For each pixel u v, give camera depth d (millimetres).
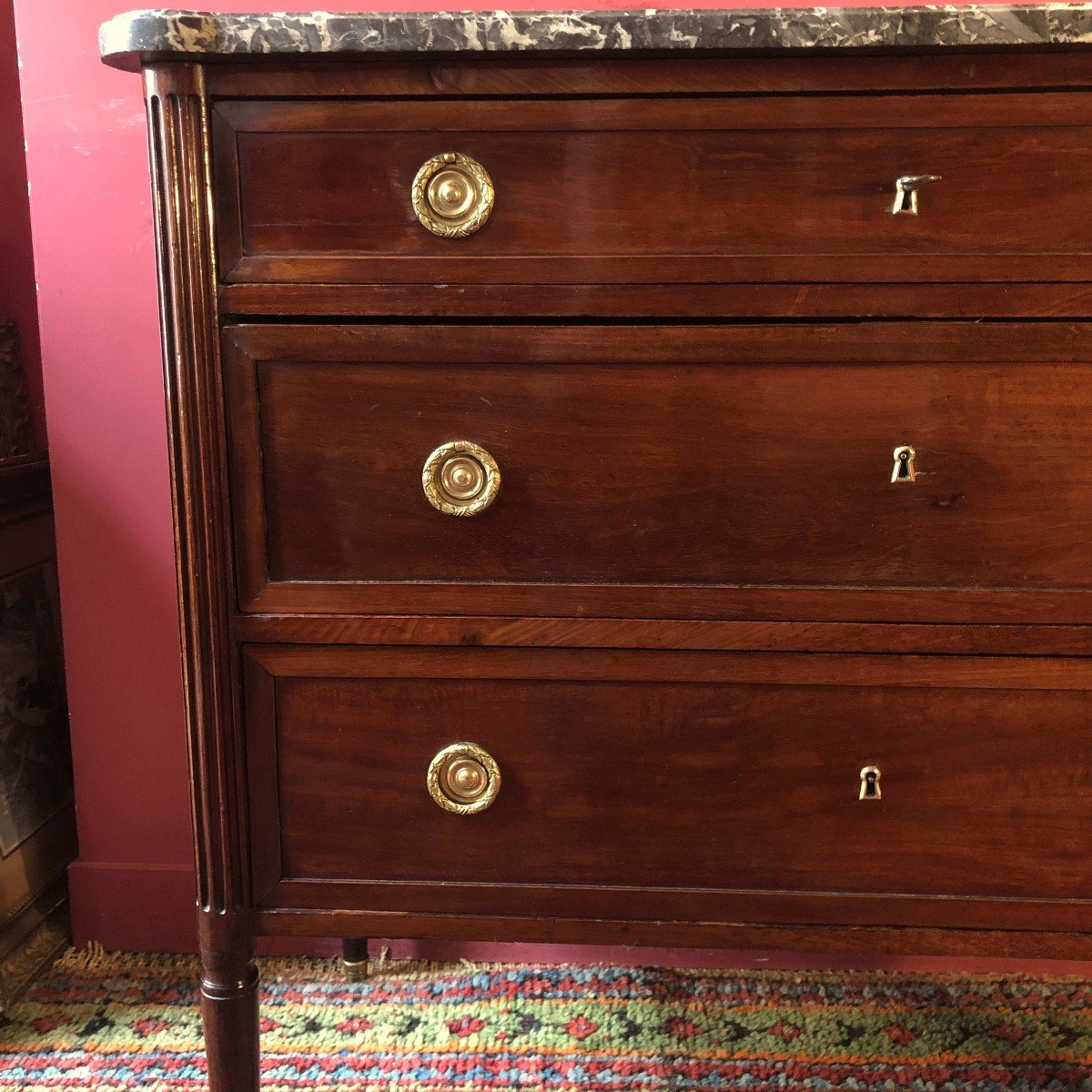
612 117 681
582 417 723
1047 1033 1057
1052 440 709
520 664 756
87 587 1173
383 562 750
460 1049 1029
